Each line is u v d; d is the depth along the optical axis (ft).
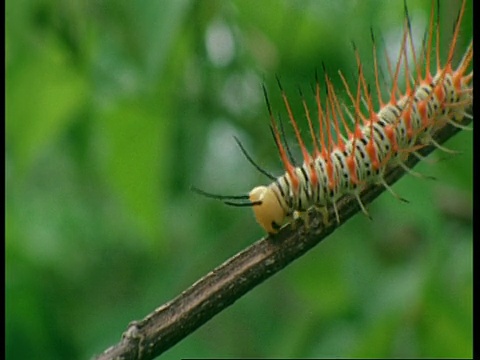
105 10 0.77
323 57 0.87
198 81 0.87
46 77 0.77
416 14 0.84
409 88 0.63
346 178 0.60
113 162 0.84
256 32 0.87
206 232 0.96
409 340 0.83
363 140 0.61
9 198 0.93
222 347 1.04
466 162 0.81
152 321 0.56
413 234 0.94
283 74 0.87
